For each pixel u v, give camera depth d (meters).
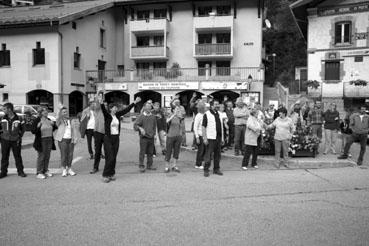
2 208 6.00
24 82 27.11
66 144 8.73
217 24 31.11
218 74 31.72
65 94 27.06
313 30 26.02
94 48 31.52
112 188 7.44
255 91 27.80
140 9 34.19
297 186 7.66
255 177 8.63
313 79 26.12
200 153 9.78
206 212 5.79
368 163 10.53
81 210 5.89
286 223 5.27
